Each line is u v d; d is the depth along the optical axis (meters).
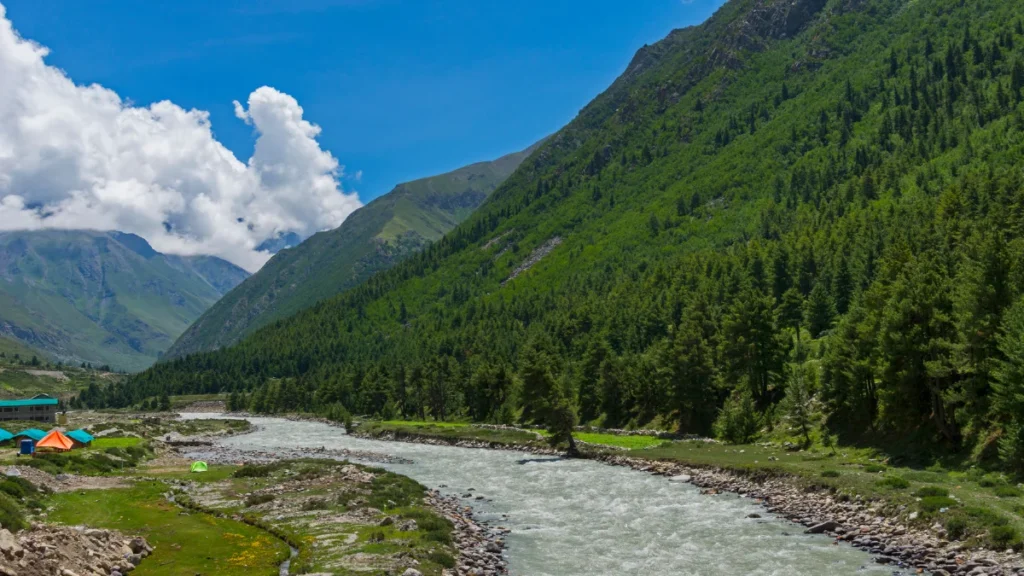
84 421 195.38
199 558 33.94
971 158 174.12
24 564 24.08
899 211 151.12
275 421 190.50
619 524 45.78
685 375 96.44
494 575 33.62
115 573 29.78
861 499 44.94
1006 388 47.09
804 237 157.38
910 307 59.62
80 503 46.53
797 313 118.88
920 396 61.19
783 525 44.19
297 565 32.31
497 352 172.88
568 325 179.75
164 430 139.00
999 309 53.94
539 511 50.97
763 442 79.38
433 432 115.06
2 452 80.19
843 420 73.12
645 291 183.12
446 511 49.25
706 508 50.38
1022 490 42.16
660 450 79.50
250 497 51.59
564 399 88.88
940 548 34.84
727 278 148.25
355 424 145.12
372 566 31.80
